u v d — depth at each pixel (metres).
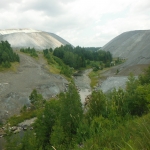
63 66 112.19
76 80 91.44
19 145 21.03
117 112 20.33
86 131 15.98
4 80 67.75
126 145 6.94
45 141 23.38
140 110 20.16
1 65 85.88
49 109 24.50
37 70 89.81
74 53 153.38
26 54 130.25
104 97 23.69
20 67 92.25
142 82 35.53
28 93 56.88
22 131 37.03
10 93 53.41
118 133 10.24
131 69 91.00
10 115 44.66
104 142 9.47
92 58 159.38
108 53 159.88
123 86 57.81
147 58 102.75
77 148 11.10
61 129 19.50
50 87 65.81
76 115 21.25
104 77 94.19
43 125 24.19
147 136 7.07
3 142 31.39
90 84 81.62
